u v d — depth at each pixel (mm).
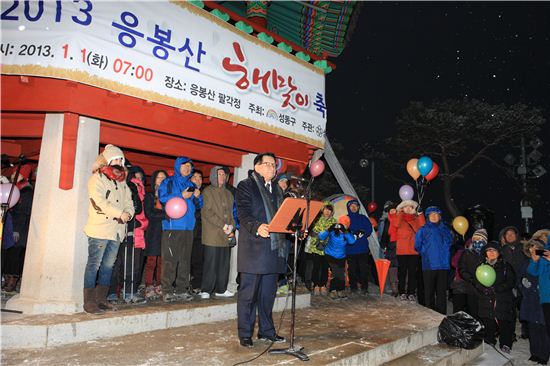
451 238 6945
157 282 5953
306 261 8227
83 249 4504
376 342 4242
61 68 4316
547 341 5562
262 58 6684
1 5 4387
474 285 6105
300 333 4562
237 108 6164
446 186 27547
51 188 4484
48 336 3711
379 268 7801
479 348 5559
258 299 4098
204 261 5438
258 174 4152
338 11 8148
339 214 9203
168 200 4938
